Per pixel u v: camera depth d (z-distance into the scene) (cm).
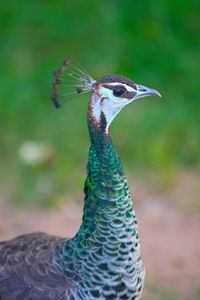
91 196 1060
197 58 2520
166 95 2417
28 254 1109
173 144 2192
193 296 1434
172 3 2641
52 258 1080
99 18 2695
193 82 2439
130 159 2145
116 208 1041
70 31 2694
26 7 2791
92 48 2605
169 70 2498
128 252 1048
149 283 1498
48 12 2759
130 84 1075
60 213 1912
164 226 1809
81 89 1080
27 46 2686
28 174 2084
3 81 2475
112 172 1045
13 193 1995
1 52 2653
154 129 2233
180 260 1608
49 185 2027
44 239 1175
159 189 2019
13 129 2283
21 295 1034
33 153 2136
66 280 1051
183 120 2266
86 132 2262
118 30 2625
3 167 2127
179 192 1998
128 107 2361
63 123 2302
